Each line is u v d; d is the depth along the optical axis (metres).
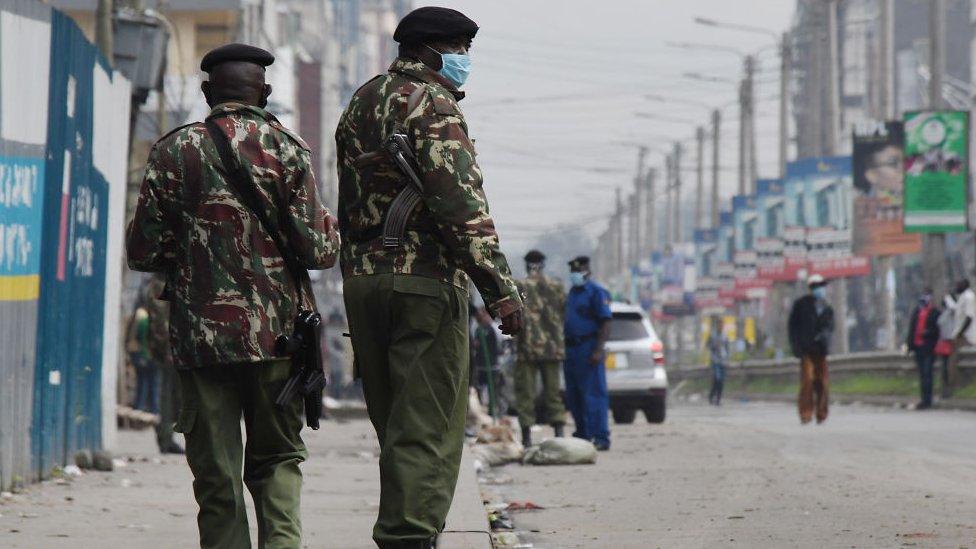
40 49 31.06
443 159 16.33
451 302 16.77
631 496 33.06
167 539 23.28
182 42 129.12
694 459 44.28
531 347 47.59
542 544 24.55
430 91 16.59
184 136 16.61
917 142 95.38
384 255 16.73
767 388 138.38
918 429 60.25
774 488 33.97
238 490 16.66
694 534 25.61
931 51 96.50
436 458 16.72
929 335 81.88
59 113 33.06
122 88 41.75
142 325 61.28
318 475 36.72
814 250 136.25
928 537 24.50
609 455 46.94
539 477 39.03
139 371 61.81
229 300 16.39
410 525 16.58
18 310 29.75
